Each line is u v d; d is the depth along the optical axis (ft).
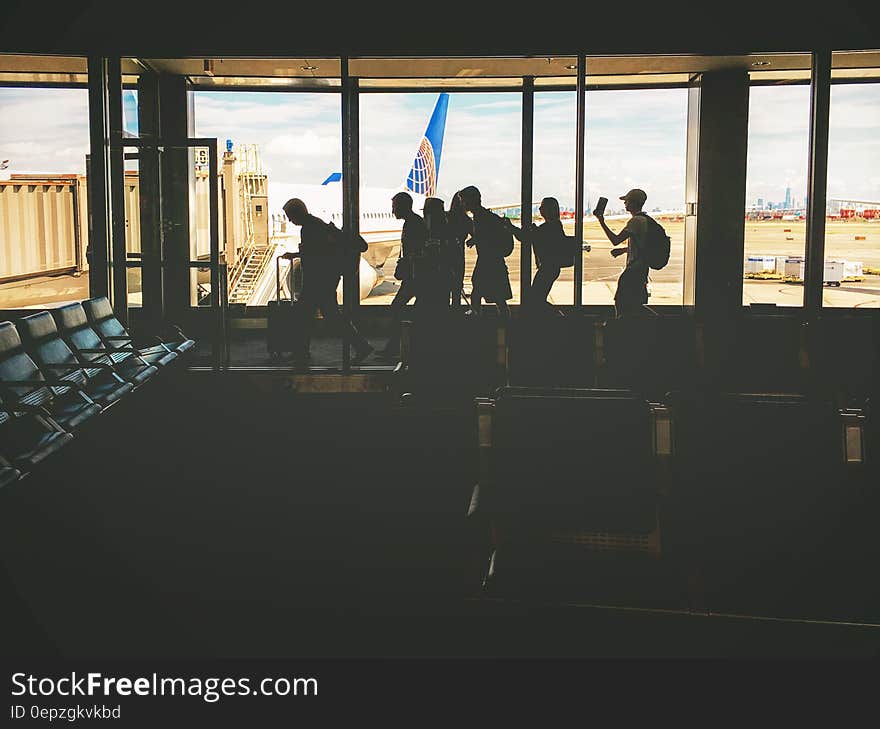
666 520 9.28
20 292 33.50
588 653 9.27
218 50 24.95
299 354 27.73
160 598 12.68
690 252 33.17
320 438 22.57
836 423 8.82
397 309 28.76
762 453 8.98
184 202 31.76
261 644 11.14
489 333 18.51
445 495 17.80
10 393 16.47
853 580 8.92
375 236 35.76
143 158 26.32
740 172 32.04
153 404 25.02
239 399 25.99
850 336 17.21
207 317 32.60
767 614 8.98
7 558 14.25
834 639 8.86
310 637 11.28
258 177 33.19
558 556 9.53
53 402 18.03
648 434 9.17
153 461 20.48
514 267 33.58
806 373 17.20
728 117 31.68
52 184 33.37
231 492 18.03
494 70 30.22
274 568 13.83
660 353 17.61
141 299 29.17
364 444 22.02
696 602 9.09
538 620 9.29
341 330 27.94
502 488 9.46
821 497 8.95
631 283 28.48
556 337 18.21
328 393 26.05
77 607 12.36
